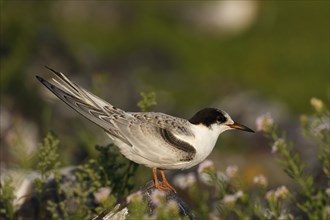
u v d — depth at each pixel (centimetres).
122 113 895
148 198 845
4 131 1430
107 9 2719
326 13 2748
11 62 1688
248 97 2225
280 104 2200
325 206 877
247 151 1825
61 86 880
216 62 2556
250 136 1878
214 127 923
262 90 2389
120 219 814
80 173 1016
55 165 979
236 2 2733
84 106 872
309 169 1180
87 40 2570
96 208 915
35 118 1571
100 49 2511
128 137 883
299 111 2267
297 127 1920
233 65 2548
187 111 2191
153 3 2820
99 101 890
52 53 1833
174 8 2783
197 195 957
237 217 980
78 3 2681
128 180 993
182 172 1262
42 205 1002
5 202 980
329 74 2484
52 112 1568
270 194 868
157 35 2673
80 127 1494
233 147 1841
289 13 2772
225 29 2741
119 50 2523
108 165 984
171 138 888
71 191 970
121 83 2095
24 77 1669
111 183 979
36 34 1834
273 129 919
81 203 960
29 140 1477
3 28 1769
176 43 2652
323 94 2377
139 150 884
